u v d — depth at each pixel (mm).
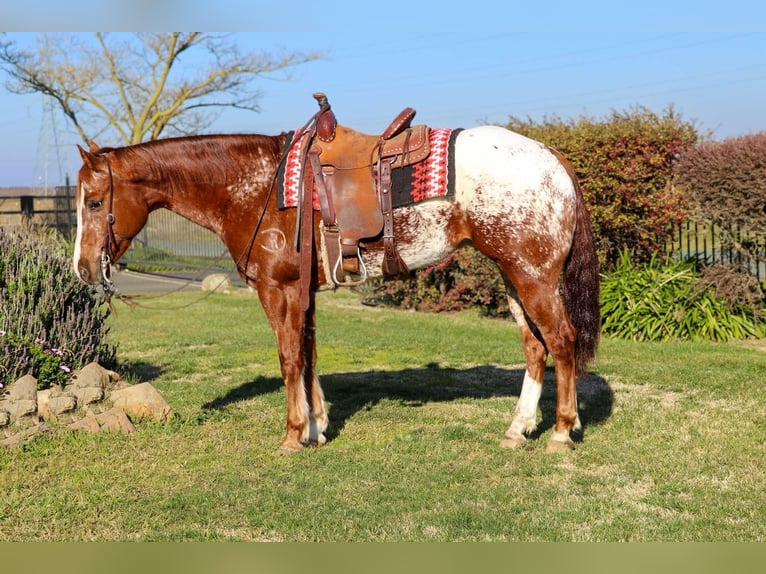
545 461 4852
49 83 26500
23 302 6176
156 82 27641
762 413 5840
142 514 4113
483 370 7902
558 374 4926
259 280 5051
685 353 8398
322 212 4816
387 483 4543
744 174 8578
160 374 7852
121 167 5031
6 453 4906
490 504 4215
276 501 4277
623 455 4918
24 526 3971
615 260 10922
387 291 13117
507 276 5207
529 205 4691
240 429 5656
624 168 10125
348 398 6664
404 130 4938
